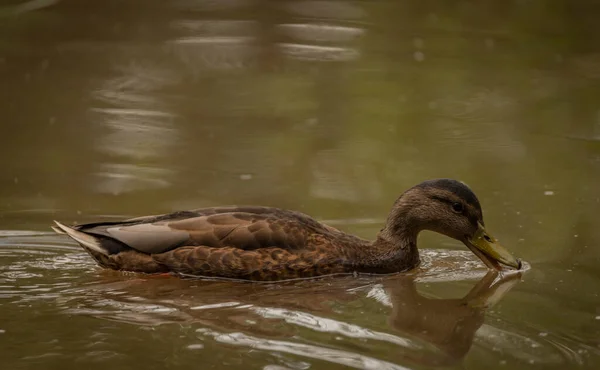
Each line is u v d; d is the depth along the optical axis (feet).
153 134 58.44
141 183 50.21
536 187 50.11
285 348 30.22
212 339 30.94
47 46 76.95
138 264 38.42
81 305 34.32
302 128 60.29
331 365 28.84
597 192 49.24
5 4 86.69
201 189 49.52
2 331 31.45
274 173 52.26
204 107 64.08
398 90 68.13
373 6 91.04
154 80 69.87
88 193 48.42
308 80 70.18
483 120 62.13
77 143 56.49
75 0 88.84
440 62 74.74
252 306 34.76
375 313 34.17
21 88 66.90
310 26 83.92
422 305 35.27
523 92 67.87
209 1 91.09
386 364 29.01
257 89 68.03
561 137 58.95
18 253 40.32
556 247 41.91
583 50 77.77
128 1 90.12
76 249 41.16
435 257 42.14
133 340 30.78
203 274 38.32
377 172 52.70
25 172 51.37
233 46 78.23
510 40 80.33
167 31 82.12
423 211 40.22
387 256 39.96
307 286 37.78
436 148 56.95
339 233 40.50
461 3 91.86
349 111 63.77
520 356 30.12
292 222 39.34
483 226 40.47
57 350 29.86
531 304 35.37
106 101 64.80
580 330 32.50
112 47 77.36
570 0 90.43
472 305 35.24
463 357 29.84
